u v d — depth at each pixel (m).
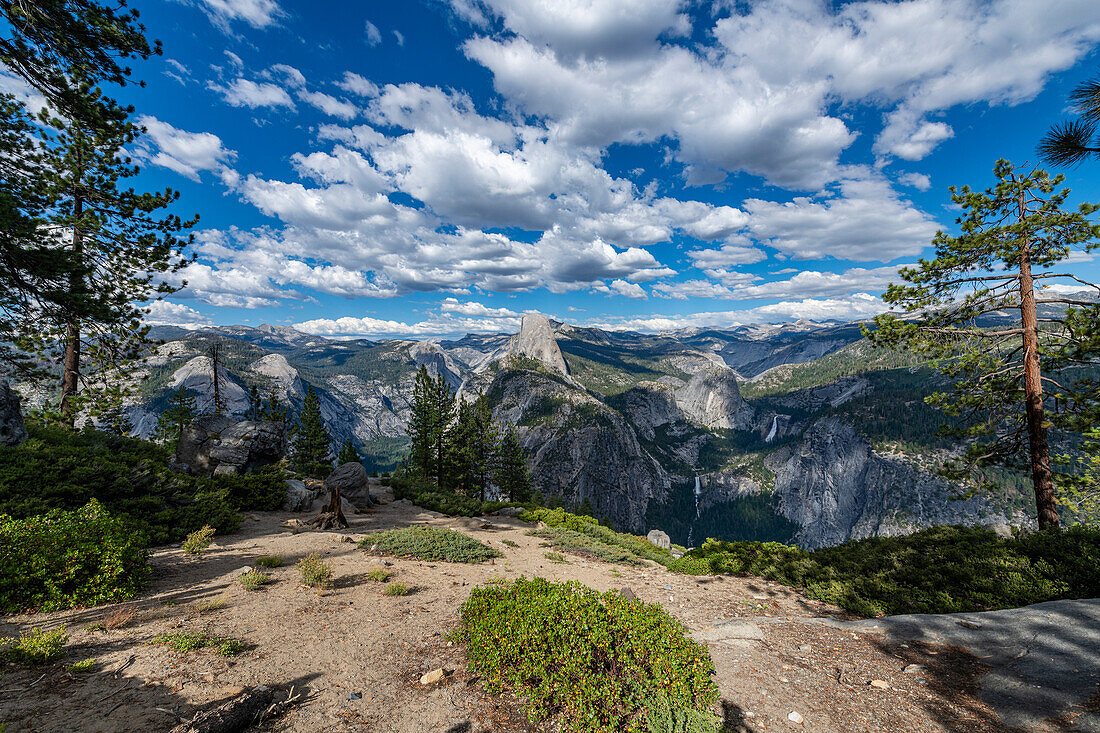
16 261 12.52
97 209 16.09
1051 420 14.18
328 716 5.21
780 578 14.93
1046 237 14.12
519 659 5.91
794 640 8.78
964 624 8.76
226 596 9.01
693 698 5.62
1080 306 14.28
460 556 14.74
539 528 25.09
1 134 14.63
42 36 12.49
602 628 5.75
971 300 15.59
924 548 14.27
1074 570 10.22
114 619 7.11
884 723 5.81
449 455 52.88
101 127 14.84
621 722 5.30
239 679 5.80
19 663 5.47
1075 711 5.50
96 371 18.23
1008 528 14.60
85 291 13.91
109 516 9.80
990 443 15.95
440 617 8.97
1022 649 7.38
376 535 16.23
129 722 4.59
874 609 11.05
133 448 21.20
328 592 9.86
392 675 6.39
